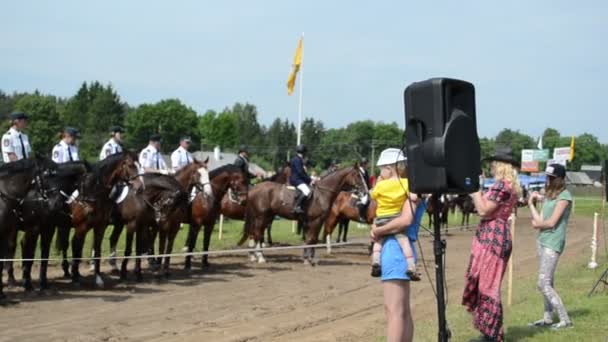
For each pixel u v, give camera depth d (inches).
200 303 463.2
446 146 232.1
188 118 4259.4
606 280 531.5
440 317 250.1
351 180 700.0
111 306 441.7
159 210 545.3
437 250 250.7
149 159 635.5
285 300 484.7
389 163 256.8
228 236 882.8
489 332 298.2
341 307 462.9
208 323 397.1
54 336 353.4
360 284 572.7
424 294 514.3
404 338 253.3
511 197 302.2
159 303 458.6
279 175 829.2
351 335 366.6
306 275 618.8
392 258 250.8
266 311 440.1
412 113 240.2
